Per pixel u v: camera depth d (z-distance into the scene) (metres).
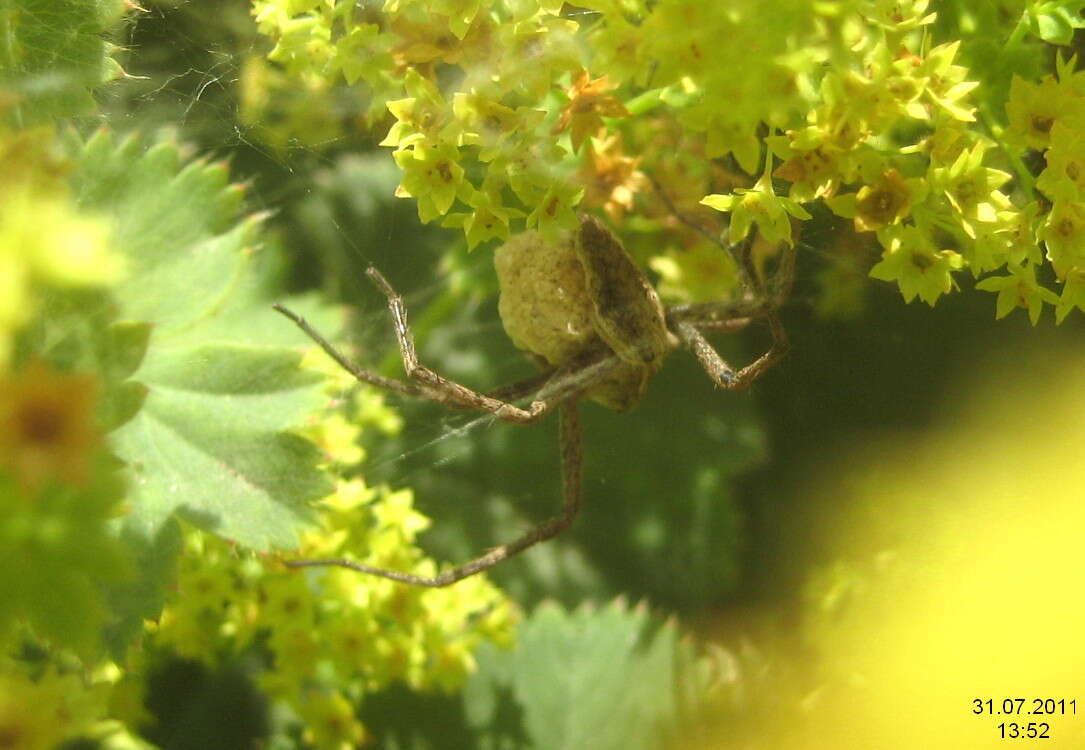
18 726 0.06
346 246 0.09
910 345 0.09
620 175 0.08
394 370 0.09
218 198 0.07
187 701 0.09
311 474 0.07
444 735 0.09
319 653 0.08
